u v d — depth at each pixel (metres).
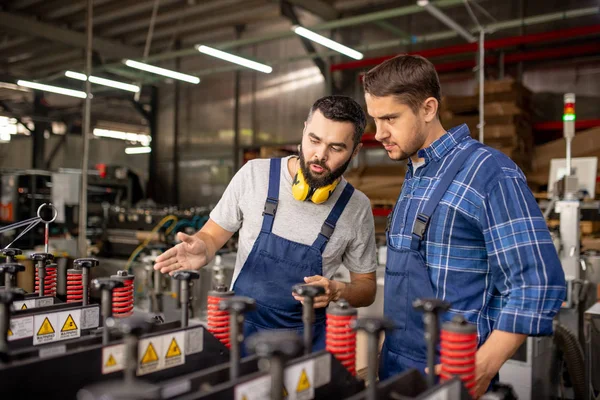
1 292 0.92
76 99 9.33
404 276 1.24
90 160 12.15
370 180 5.68
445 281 1.19
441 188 1.20
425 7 4.23
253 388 0.77
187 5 7.58
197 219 4.28
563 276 1.08
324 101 1.35
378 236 4.95
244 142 8.52
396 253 1.27
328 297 1.29
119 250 4.43
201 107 9.03
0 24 7.35
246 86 8.47
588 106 5.68
